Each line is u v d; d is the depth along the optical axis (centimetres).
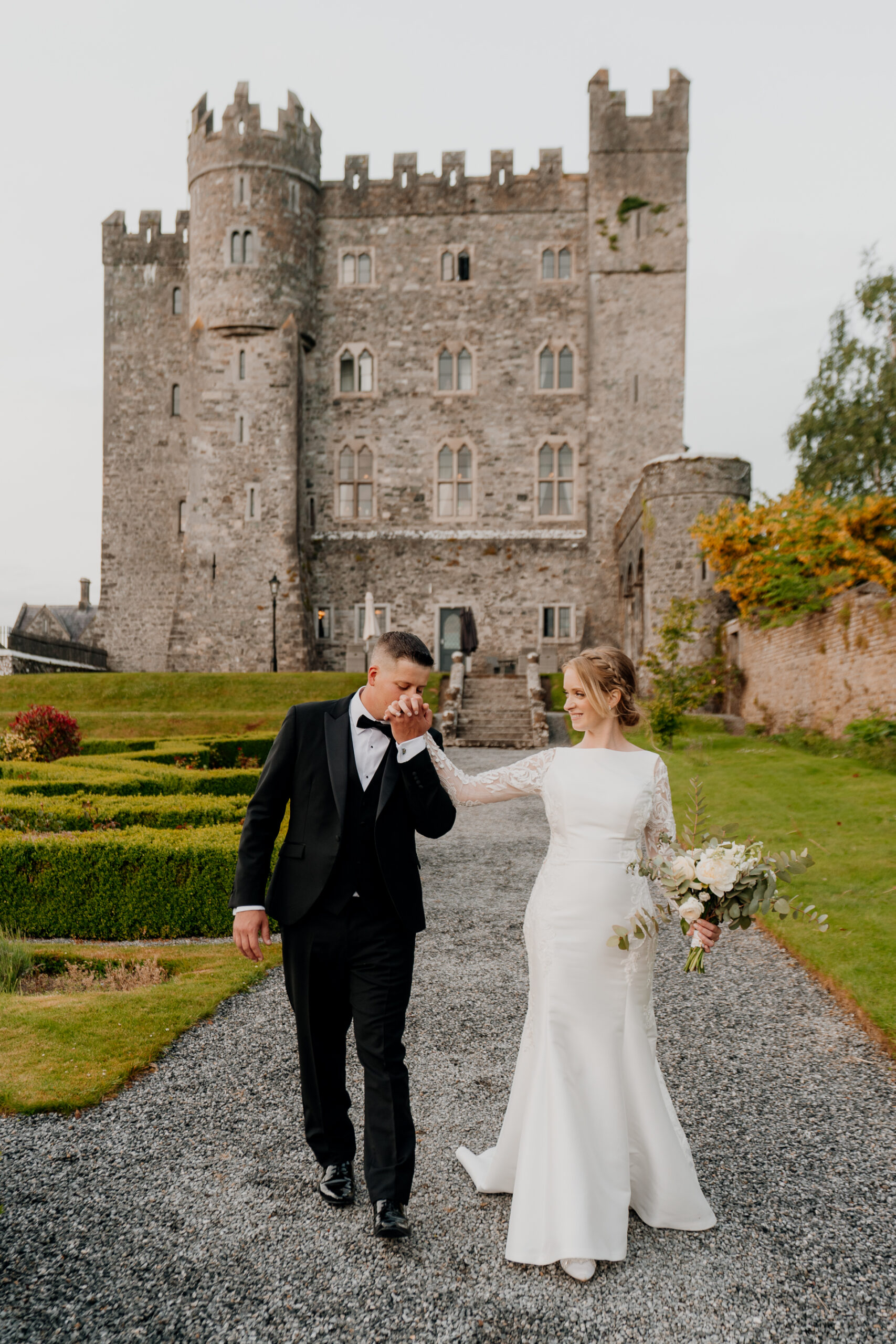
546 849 917
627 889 271
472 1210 285
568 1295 243
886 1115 353
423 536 3219
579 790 275
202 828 664
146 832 645
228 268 3089
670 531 2408
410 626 3200
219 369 3112
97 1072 374
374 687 282
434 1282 249
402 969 277
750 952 564
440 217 3262
